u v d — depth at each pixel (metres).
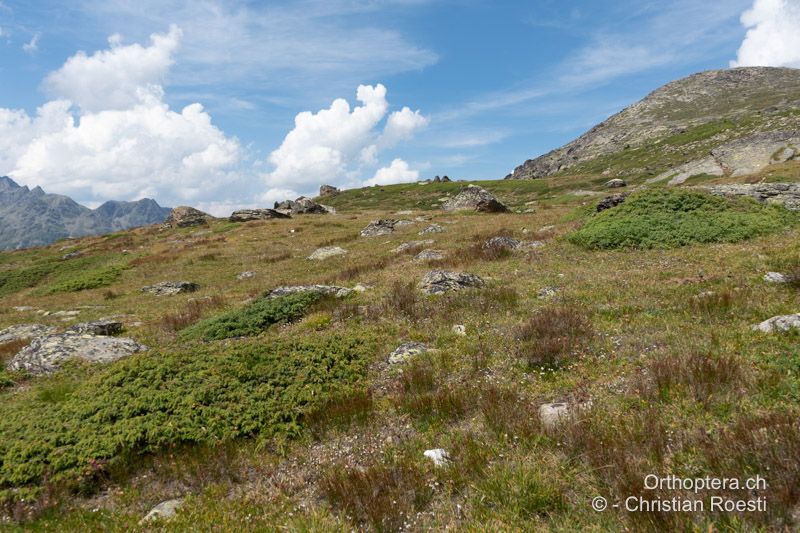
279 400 8.76
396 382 9.30
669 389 6.86
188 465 6.99
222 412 8.11
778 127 127.94
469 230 34.22
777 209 22.47
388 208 114.69
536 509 4.99
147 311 22.17
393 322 13.25
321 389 9.29
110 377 9.26
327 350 10.81
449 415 7.55
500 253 21.34
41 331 18.81
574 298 12.96
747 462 4.97
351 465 6.46
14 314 25.36
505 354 9.77
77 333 15.23
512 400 7.46
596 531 4.48
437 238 31.75
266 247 42.50
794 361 7.07
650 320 10.30
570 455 5.72
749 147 78.44
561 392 7.80
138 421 7.73
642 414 6.34
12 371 12.70
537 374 8.59
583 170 197.88
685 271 14.34
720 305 10.36
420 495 5.45
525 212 49.91
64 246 62.78
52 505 6.20
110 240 63.84
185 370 9.53
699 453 5.32
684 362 7.41
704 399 6.45
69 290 32.47
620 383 7.57
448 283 15.99
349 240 42.12
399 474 5.84
